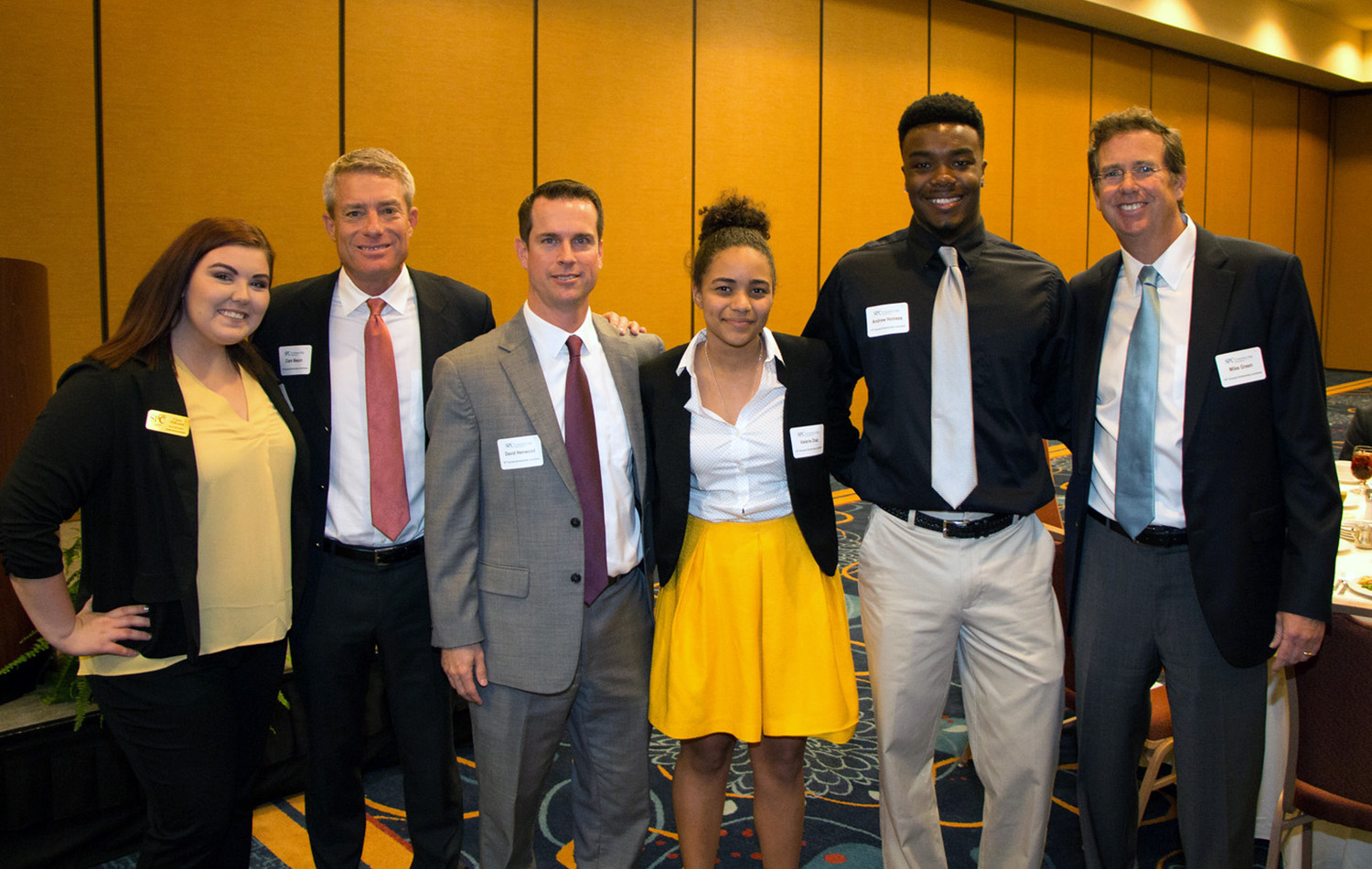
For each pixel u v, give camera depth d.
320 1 5.38
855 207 8.28
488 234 6.16
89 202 4.76
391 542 2.00
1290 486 1.80
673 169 7.04
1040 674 1.95
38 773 2.26
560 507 1.84
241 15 5.12
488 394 1.82
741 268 1.79
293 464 1.90
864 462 2.07
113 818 2.36
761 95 7.51
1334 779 1.89
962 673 2.11
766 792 2.01
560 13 6.34
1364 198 14.30
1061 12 9.63
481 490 1.87
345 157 2.04
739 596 1.88
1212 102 12.09
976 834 2.48
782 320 7.91
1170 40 10.93
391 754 2.88
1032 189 9.83
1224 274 1.81
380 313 2.06
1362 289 14.48
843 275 2.10
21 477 1.57
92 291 4.80
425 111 5.82
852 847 2.44
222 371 1.82
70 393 1.62
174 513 1.67
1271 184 13.36
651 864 2.36
